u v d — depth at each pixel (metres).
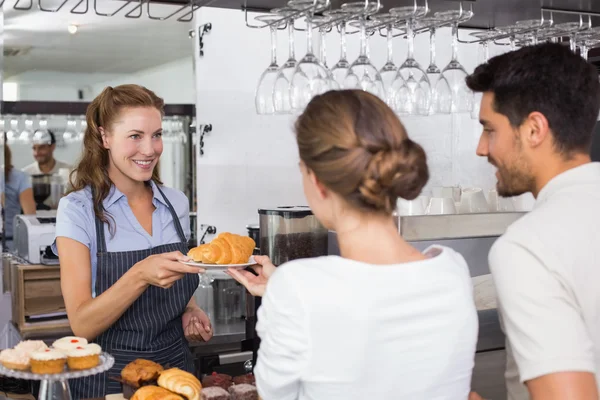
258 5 2.03
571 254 1.02
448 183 3.64
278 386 0.98
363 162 0.94
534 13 2.25
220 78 3.37
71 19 3.93
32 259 2.89
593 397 0.98
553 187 1.11
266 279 1.55
